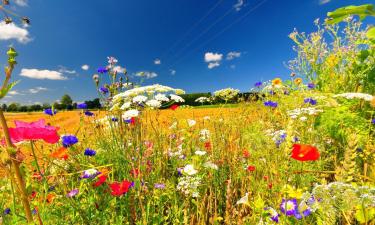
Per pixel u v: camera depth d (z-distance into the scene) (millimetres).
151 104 3162
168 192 2662
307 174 2416
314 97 4246
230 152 3275
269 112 4941
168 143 3914
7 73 1093
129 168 2879
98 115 4145
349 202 1552
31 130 1447
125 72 3646
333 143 3457
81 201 2379
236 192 2676
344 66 4973
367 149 2670
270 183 2451
